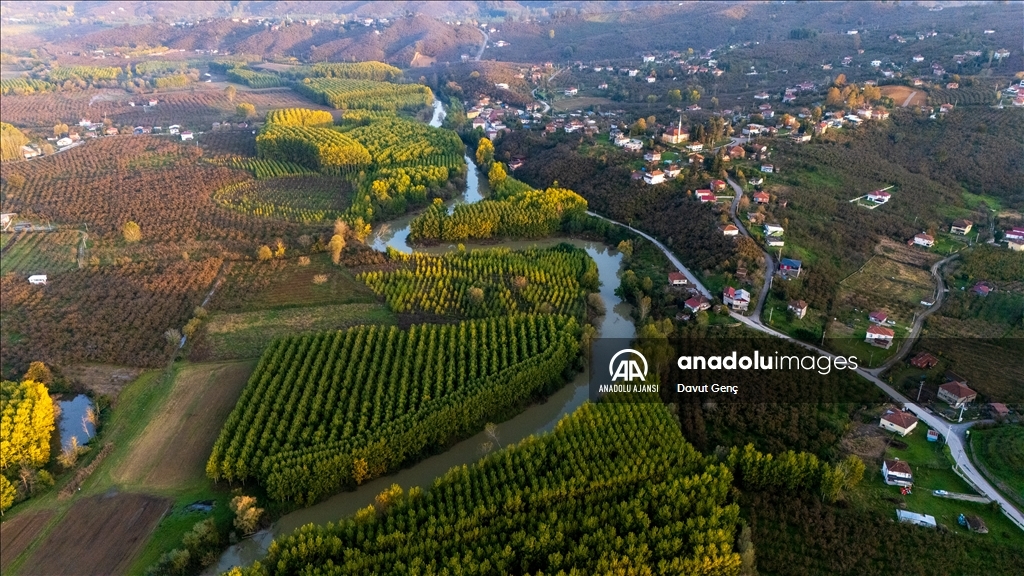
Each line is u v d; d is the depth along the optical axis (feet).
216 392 394.52
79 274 540.93
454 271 536.83
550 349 407.85
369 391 373.20
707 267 539.70
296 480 314.35
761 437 359.25
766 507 314.35
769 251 548.72
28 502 316.19
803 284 500.74
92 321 465.88
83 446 349.20
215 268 550.77
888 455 341.00
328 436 340.39
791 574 281.54
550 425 389.80
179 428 364.58
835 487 307.58
